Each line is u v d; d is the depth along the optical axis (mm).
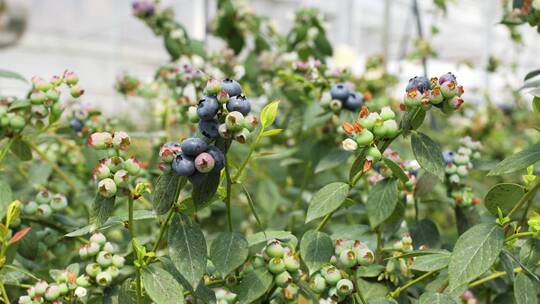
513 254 781
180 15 6223
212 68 1427
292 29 1589
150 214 736
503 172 700
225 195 709
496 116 2070
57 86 898
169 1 6129
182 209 672
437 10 2137
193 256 660
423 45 2066
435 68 6734
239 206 1293
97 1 6766
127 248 910
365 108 705
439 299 690
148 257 694
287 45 1585
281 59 1547
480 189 1062
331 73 1102
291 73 1235
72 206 1185
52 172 1206
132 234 682
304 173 1266
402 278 807
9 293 858
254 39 1619
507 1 1595
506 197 718
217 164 631
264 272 705
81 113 1041
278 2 5582
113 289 751
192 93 1302
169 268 698
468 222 890
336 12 5602
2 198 817
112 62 7281
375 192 771
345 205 759
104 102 7336
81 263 895
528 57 6102
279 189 1415
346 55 1841
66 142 1190
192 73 1208
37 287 712
